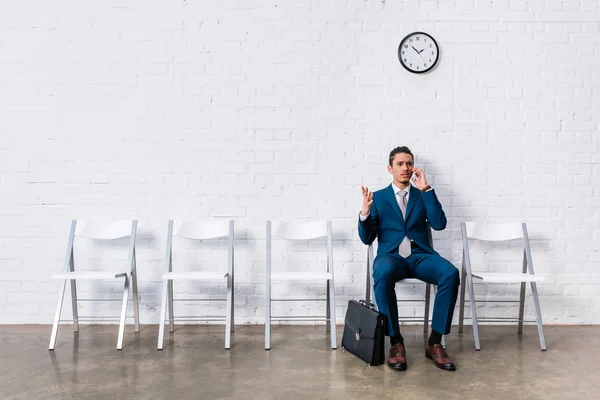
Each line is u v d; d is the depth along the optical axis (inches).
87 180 143.8
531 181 146.0
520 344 127.8
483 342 129.6
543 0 145.9
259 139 144.9
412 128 145.5
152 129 143.9
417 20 145.2
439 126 145.5
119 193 143.9
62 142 143.3
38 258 143.1
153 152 144.1
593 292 146.3
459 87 145.6
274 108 144.8
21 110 142.6
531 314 146.6
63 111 143.2
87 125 143.5
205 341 128.2
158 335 133.0
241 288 144.9
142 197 144.2
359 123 144.9
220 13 143.9
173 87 143.9
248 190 144.9
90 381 99.8
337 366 109.5
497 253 145.8
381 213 127.3
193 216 144.8
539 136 146.0
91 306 144.0
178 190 144.5
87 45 143.2
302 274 127.4
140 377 102.1
